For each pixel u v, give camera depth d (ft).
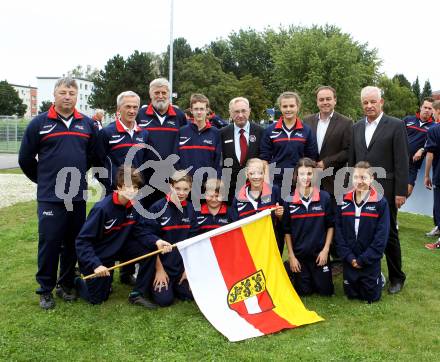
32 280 19.20
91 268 16.30
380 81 223.71
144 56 174.81
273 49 190.49
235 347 13.61
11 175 58.18
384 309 16.46
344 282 17.70
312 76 153.38
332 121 21.13
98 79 176.76
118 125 18.37
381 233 17.04
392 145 18.48
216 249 16.70
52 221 16.22
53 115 16.20
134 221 17.25
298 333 14.57
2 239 25.46
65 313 15.90
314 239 17.79
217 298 16.11
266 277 16.69
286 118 20.16
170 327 14.88
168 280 17.20
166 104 20.10
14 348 13.20
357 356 12.95
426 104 29.30
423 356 13.04
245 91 185.98
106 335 14.24
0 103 274.57
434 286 19.03
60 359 12.75
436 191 27.73
